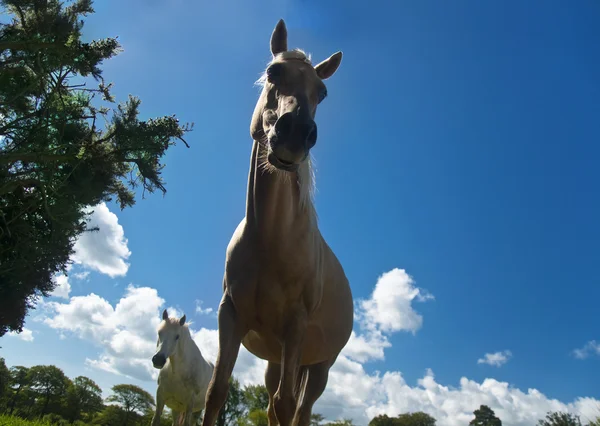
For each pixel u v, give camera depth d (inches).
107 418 1494.8
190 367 343.6
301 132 82.7
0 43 289.0
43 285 335.0
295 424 140.2
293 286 105.3
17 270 315.9
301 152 82.0
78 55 301.1
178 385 340.8
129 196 353.1
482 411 1320.1
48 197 315.0
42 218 339.0
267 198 101.4
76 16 307.4
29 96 334.0
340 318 139.6
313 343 134.9
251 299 104.9
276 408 95.0
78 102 328.8
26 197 326.3
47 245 321.1
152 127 318.3
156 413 343.9
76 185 313.9
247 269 105.2
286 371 98.5
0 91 301.7
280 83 96.7
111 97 330.0
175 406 352.2
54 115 315.6
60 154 296.8
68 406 1502.2
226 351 98.8
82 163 315.0
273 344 117.5
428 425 1513.3
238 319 105.3
